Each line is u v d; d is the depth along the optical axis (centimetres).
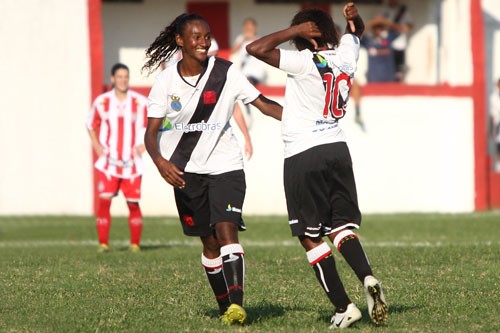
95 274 2834
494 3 6231
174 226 4722
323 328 1964
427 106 5625
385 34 5900
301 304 2280
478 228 4431
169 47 2105
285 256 3256
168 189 5431
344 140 1994
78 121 5525
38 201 5538
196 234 2095
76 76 5525
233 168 2052
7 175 5528
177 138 2055
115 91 3728
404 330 1930
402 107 5612
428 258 3064
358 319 1945
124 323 2050
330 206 1980
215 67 2041
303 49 2027
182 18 2031
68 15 5519
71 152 5534
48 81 5525
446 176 5650
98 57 5516
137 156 3681
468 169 5669
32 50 5525
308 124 1970
